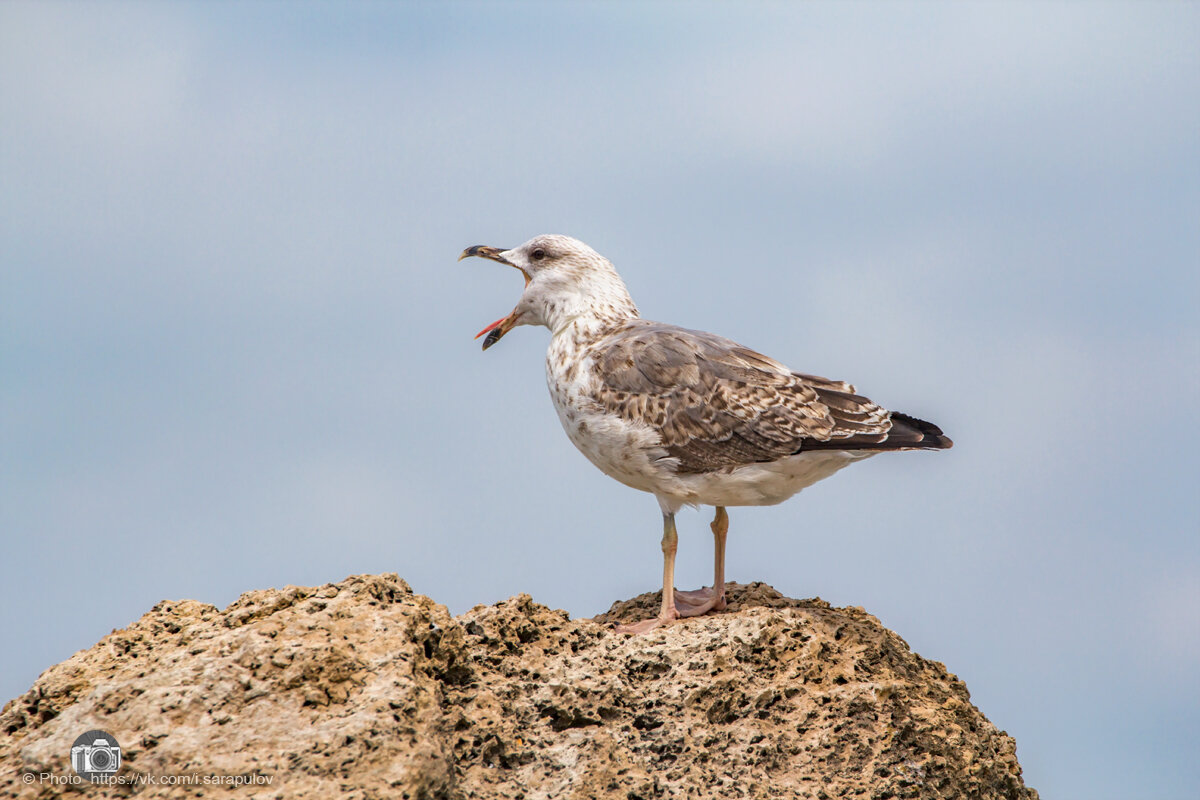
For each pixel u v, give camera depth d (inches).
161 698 412.5
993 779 541.3
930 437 591.2
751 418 583.5
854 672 532.4
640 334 625.9
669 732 482.6
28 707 448.5
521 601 532.1
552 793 448.1
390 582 478.9
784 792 479.2
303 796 378.6
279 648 423.2
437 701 434.6
